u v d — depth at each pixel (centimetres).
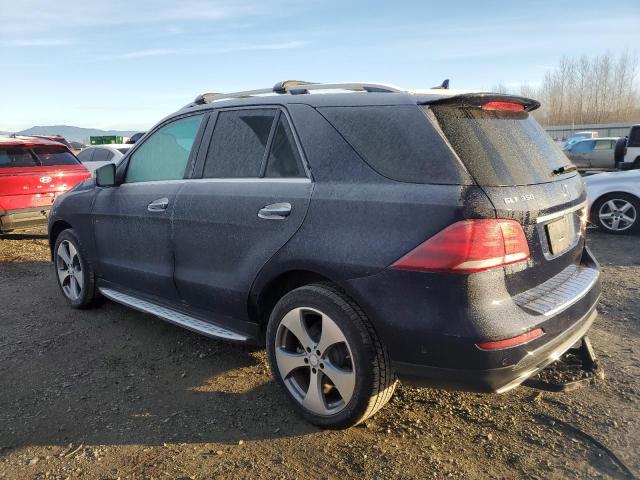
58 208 504
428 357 250
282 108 326
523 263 258
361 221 268
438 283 244
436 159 255
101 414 317
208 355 396
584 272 313
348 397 276
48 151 877
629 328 430
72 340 429
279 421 306
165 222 379
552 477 256
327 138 296
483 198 244
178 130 398
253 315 333
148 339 429
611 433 288
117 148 1553
